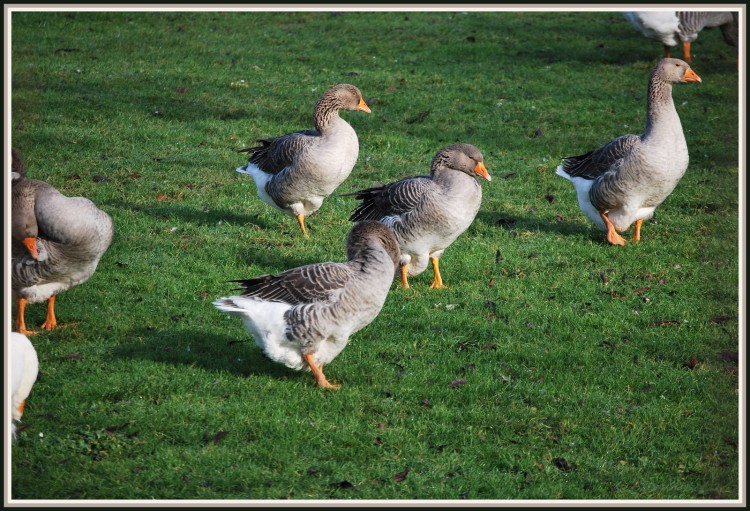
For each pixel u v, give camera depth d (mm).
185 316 10523
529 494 7566
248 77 20781
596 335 10438
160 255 12305
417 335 10281
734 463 8148
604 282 11945
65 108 18188
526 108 19516
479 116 19016
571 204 14922
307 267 8570
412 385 9133
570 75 21703
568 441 8344
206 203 14328
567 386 9266
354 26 25344
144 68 20984
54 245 9492
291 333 8406
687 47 21875
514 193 15305
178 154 16453
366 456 7988
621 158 12617
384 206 11367
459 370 9547
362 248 8711
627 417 8766
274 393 8828
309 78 20875
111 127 17547
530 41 24391
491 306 11094
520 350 9969
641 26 21641
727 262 12703
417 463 7898
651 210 13125
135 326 10234
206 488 7414
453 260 12547
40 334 9953
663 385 9336
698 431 8586
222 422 8336
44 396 8656
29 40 22422
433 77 21281
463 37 24578
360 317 8594
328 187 12695
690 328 10695
